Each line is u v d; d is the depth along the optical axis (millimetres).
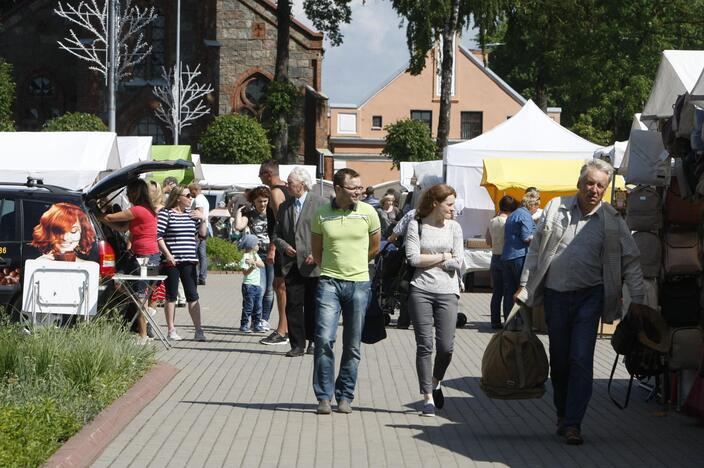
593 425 10055
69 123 56750
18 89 63844
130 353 11711
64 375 10062
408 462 8320
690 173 10258
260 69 62938
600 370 13719
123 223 15047
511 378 9523
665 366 10242
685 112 9938
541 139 25438
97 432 8617
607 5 51438
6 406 8289
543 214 9406
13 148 22500
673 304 10531
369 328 10586
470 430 9719
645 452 8797
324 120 62656
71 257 14242
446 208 10336
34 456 7215
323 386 10336
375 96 70312
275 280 15492
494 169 24719
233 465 8094
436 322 10375
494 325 18766
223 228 41594
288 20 60312
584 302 9227
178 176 33594
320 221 10453
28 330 11438
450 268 10320
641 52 52781
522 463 8352
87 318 12336
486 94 70250
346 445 8914
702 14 50469
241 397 11117
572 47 52906
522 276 9477
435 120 70312
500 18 50312
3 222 14203
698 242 10508
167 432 9258
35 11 63750
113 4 36000
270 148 59438
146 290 14852
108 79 36062
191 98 54594
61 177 22234
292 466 8102
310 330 14031
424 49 48625
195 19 63469
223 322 18656
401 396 11461
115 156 23234
